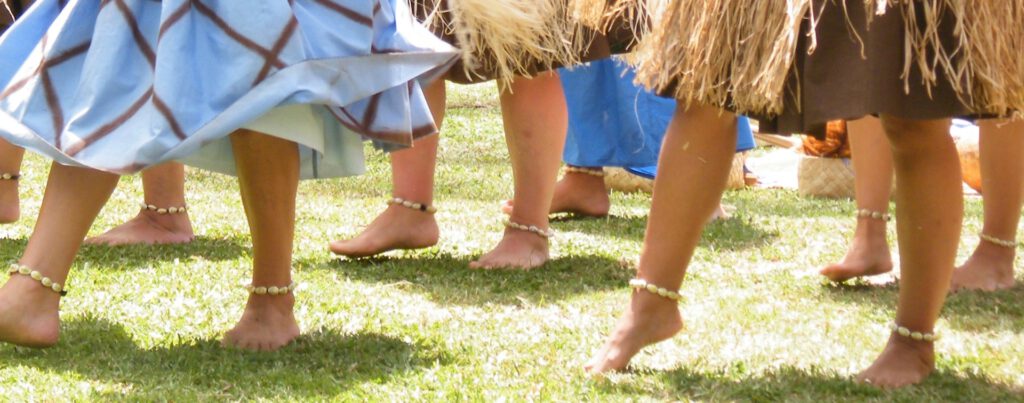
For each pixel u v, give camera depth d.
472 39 4.02
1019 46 2.90
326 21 3.13
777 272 4.84
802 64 2.96
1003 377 3.29
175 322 3.77
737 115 3.17
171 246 5.11
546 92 4.87
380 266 4.85
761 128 3.14
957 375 3.29
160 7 3.08
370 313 4.00
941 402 3.05
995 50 2.83
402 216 4.98
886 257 4.51
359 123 3.24
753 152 9.46
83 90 3.04
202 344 3.50
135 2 3.07
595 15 3.65
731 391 3.11
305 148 3.60
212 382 3.12
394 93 3.26
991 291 4.44
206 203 6.33
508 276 4.70
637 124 6.17
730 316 4.02
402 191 5.01
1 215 5.38
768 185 7.94
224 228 5.61
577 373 3.26
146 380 3.11
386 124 3.25
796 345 3.63
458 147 9.18
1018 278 4.68
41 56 3.13
